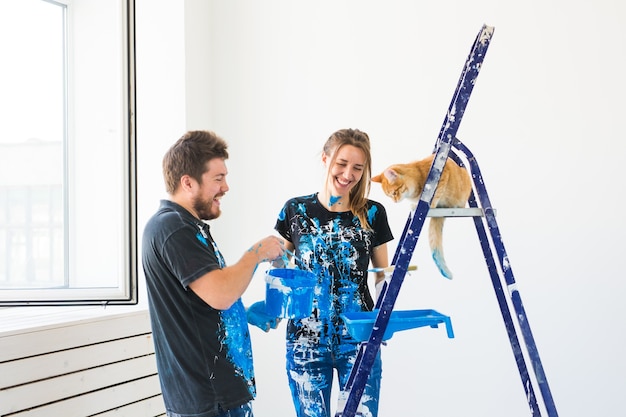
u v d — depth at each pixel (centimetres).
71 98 237
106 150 236
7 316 208
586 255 218
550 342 223
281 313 169
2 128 227
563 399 221
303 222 197
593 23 218
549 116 223
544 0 224
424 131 243
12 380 181
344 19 257
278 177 269
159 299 148
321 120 261
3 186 227
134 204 220
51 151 237
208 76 277
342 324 190
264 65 272
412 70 245
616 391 214
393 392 247
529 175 226
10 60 228
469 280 234
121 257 220
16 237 229
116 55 233
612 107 215
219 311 150
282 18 268
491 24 232
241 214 276
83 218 238
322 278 192
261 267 270
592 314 217
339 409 169
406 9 246
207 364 145
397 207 246
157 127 263
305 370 190
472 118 234
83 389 201
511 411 229
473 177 165
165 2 262
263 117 272
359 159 193
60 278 238
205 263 142
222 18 279
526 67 227
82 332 201
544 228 224
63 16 239
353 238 195
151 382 226
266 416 270
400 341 245
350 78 256
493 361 231
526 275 226
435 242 171
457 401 237
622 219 214
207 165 154
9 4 228
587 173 218
